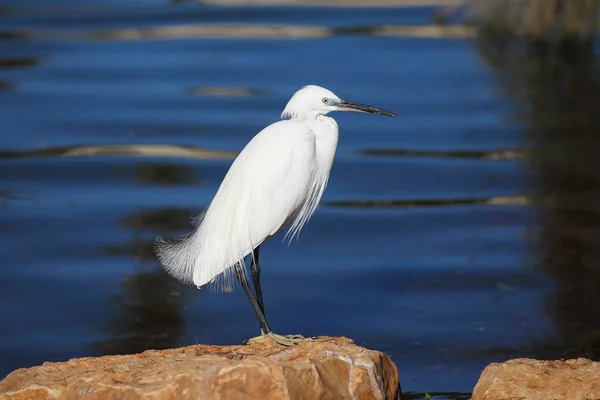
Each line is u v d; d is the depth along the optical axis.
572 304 12.66
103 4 39.25
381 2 37.44
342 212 16.62
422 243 15.12
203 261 8.58
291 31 32.75
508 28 31.38
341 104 9.31
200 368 7.14
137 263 14.27
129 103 23.98
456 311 12.56
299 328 12.18
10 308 12.68
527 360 8.22
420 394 10.10
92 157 19.81
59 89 25.44
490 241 15.12
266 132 9.00
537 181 18.16
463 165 19.25
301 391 7.05
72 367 7.68
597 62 27.91
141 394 6.98
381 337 11.81
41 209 16.56
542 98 24.44
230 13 36.19
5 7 38.66
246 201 8.66
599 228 15.55
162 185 17.98
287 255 14.77
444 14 33.34
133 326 12.23
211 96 24.64
